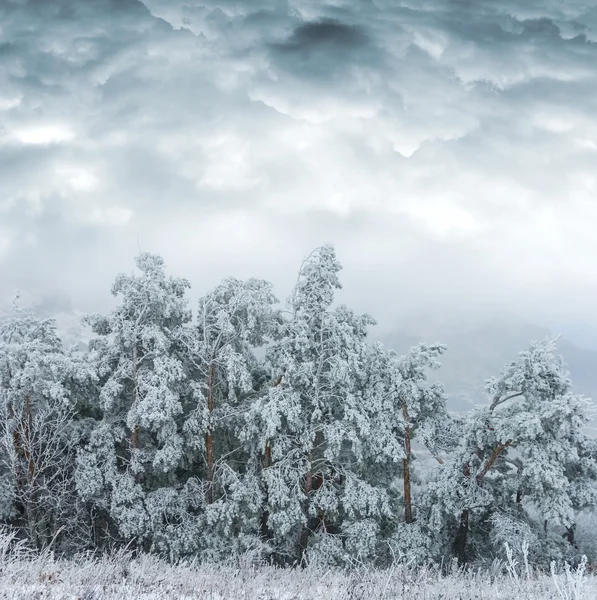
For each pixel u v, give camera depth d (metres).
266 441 21.56
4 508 19.52
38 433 20.47
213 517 20.12
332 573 15.00
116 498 19.94
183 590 9.27
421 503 22.31
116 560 11.48
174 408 20.45
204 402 22.17
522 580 9.48
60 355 20.08
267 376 25.66
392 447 21.64
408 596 8.88
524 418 19.27
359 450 21.06
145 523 19.83
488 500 20.95
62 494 19.84
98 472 20.27
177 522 21.25
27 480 19.42
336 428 21.12
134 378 21.47
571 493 20.88
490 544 22.39
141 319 22.17
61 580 8.89
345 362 21.06
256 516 21.53
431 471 23.98
